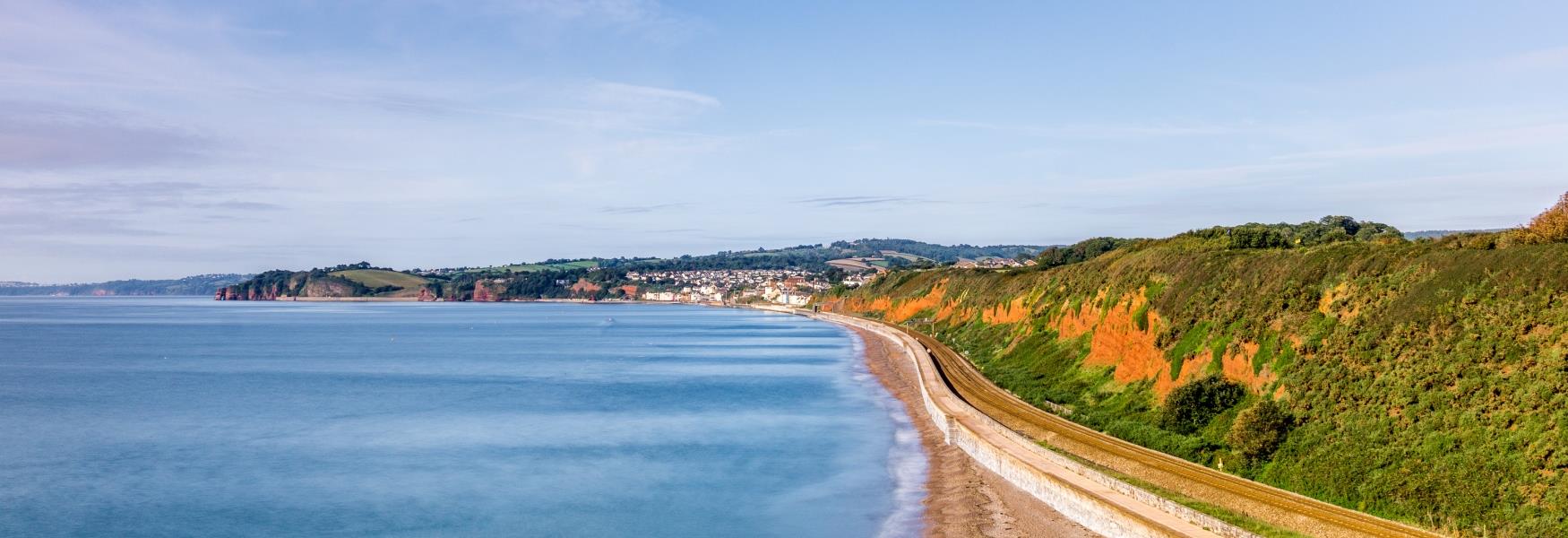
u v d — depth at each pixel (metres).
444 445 60.19
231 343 160.38
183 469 52.88
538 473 52.38
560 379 98.94
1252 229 91.25
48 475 51.16
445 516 43.81
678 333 191.00
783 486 49.44
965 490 47.34
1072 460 44.78
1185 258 68.25
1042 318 93.06
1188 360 56.75
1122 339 68.94
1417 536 30.05
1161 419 50.72
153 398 82.81
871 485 49.53
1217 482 38.19
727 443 60.97
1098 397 63.91
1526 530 29.78
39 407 76.69
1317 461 38.91
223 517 43.28
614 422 69.12
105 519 42.88
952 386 76.75
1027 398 68.62
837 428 66.88
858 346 146.12
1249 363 50.88
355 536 40.59
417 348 147.75
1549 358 35.53
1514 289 40.03
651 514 44.34
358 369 110.25
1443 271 44.38
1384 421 38.78
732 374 104.19
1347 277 50.19
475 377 100.88
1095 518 38.44
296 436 63.25
